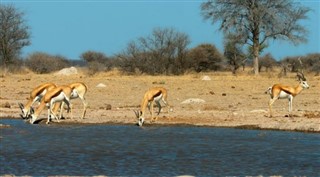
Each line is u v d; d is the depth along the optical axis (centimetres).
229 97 10662
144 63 18075
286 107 8994
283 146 5691
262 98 10462
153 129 6994
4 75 16338
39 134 6538
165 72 18050
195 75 16962
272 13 16925
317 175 4362
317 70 19238
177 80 13925
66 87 7781
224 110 8600
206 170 4556
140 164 4791
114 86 12512
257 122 7388
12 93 11325
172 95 10994
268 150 5462
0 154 5219
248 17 17312
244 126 7169
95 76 16100
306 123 7175
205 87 12494
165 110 8588
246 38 17700
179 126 7262
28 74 18425
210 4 17862
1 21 18875
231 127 7150
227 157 5119
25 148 5562
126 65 18112
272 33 17425
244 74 17662
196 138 6234
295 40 17425
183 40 18475
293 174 4391
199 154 5266
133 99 10375
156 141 6038
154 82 13212
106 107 8981
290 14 17375
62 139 6162
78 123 7550
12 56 19162
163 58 18138
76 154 5259
